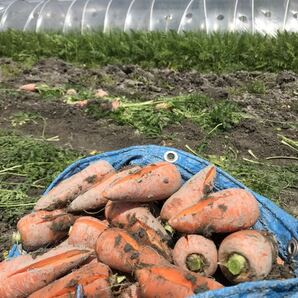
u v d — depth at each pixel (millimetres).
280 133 1039
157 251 479
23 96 1326
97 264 469
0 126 1146
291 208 764
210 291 412
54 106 1225
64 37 1910
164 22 2002
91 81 1482
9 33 2025
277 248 509
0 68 1700
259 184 812
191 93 1309
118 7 2158
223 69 1521
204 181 525
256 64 1515
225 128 1045
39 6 2396
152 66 1615
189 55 1600
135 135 1046
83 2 2285
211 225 482
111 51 1733
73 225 526
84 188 567
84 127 1107
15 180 869
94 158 633
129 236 481
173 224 487
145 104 1162
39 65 1720
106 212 522
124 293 457
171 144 994
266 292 418
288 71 1450
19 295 476
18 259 491
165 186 518
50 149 954
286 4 1842
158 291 438
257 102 1206
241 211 484
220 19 1892
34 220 538
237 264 454
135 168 545
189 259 466
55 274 475
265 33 1708
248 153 963
